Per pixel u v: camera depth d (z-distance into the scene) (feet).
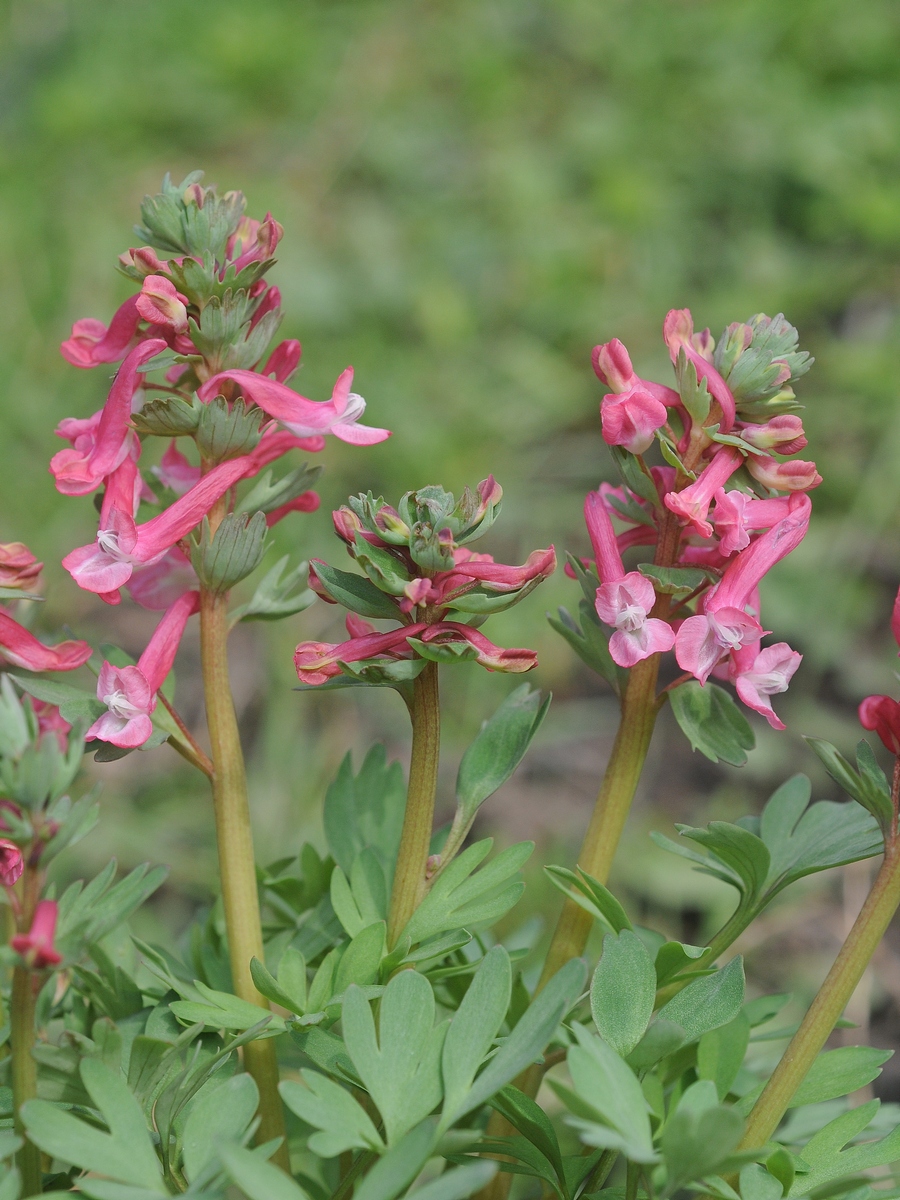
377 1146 0.92
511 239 2.85
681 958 1.00
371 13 3.50
